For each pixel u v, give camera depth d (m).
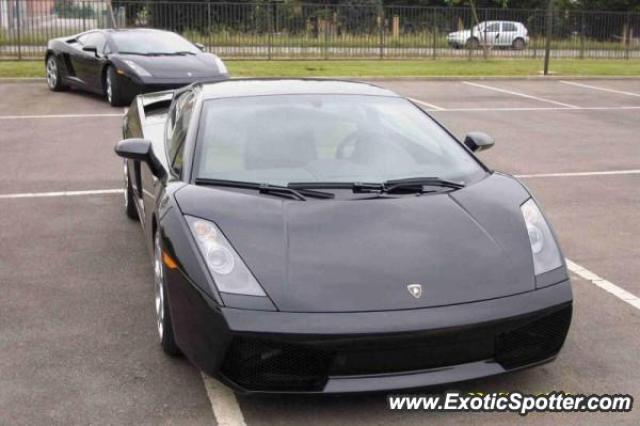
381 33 24.64
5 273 5.23
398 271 3.38
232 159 4.12
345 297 3.24
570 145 10.52
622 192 7.81
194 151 4.20
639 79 20.80
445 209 3.83
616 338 4.25
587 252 5.84
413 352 3.23
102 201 7.14
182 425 3.31
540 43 27.39
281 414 3.40
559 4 41.94
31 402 3.49
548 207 7.18
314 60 23.75
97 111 12.62
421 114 4.82
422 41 25.84
